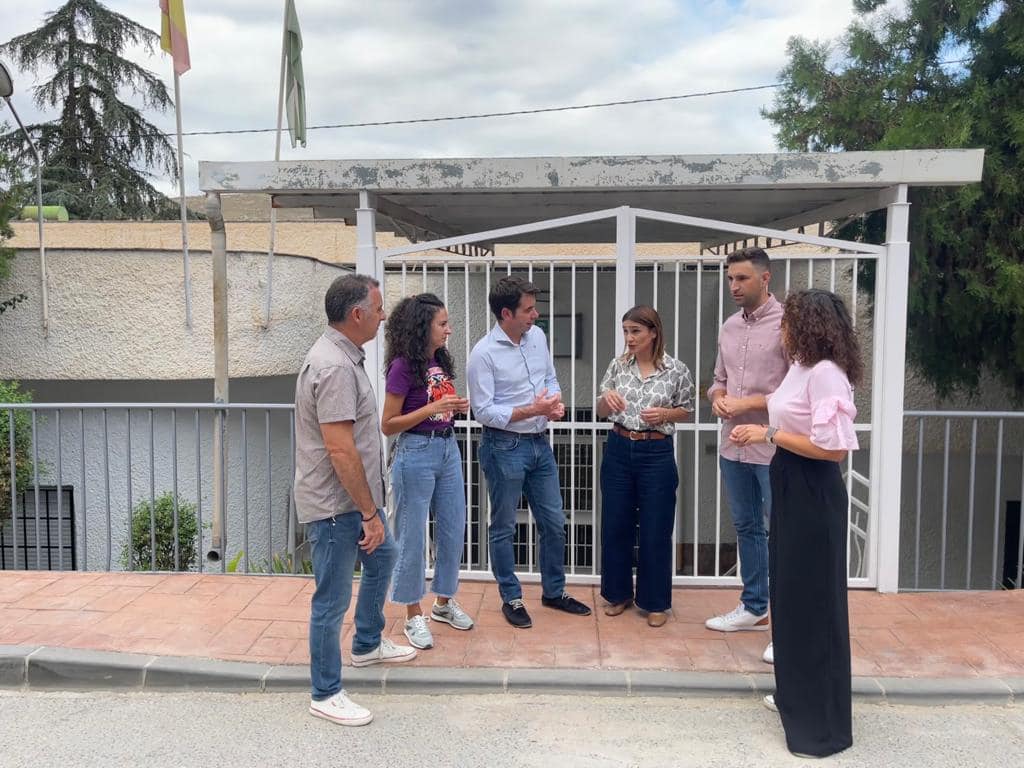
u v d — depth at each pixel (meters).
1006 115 6.39
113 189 23.02
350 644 4.35
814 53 7.68
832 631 3.40
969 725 3.67
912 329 7.09
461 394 7.01
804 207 6.07
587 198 5.63
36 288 8.34
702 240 8.25
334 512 3.50
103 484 8.68
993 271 6.57
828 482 3.40
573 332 5.09
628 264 4.91
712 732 3.62
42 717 3.79
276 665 4.11
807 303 3.35
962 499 7.71
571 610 4.79
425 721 3.73
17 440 7.72
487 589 5.21
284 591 5.12
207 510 8.87
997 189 6.31
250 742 3.55
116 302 8.45
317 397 3.39
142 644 4.31
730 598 5.03
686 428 4.98
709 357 6.82
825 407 3.25
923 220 6.56
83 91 23.17
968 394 7.47
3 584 5.21
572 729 3.65
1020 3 6.27
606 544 4.67
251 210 15.21
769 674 4.02
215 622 4.62
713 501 7.23
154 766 3.35
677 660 4.17
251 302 8.87
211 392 9.16
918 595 5.05
